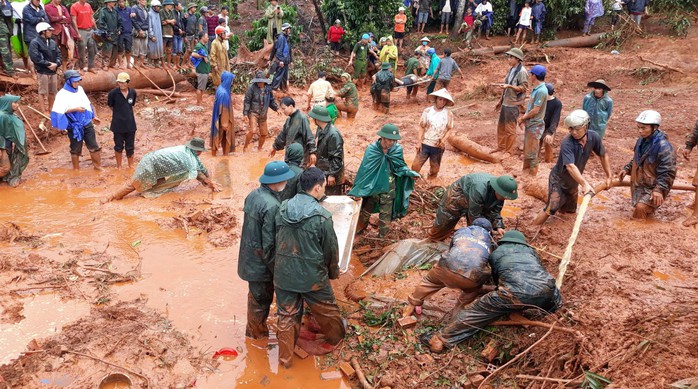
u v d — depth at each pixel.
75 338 5.51
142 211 8.54
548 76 17.69
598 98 9.75
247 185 9.77
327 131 7.94
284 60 16.23
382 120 14.39
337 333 5.54
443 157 11.40
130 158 10.48
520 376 4.85
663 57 17.81
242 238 5.36
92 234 7.71
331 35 19.14
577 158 7.67
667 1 20.50
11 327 5.69
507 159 10.98
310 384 5.13
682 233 7.62
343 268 5.76
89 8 13.30
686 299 5.69
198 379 5.14
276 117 14.28
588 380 4.43
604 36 20.09
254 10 23.09
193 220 8.16
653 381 4.31
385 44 17.58
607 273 6.39
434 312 5.97
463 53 19.94
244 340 5.70
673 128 12.13
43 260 6.89
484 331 5.42
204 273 6.85
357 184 7.19
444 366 5.21
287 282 5.07
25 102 11.97
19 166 9.34
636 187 8.15
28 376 4.99
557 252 7.15
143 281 6.63
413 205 8.72
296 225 4.94
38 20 11.77
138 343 5.52
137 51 14.52
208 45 17.25
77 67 14.28
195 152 9.25
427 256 7.08
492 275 5.55
